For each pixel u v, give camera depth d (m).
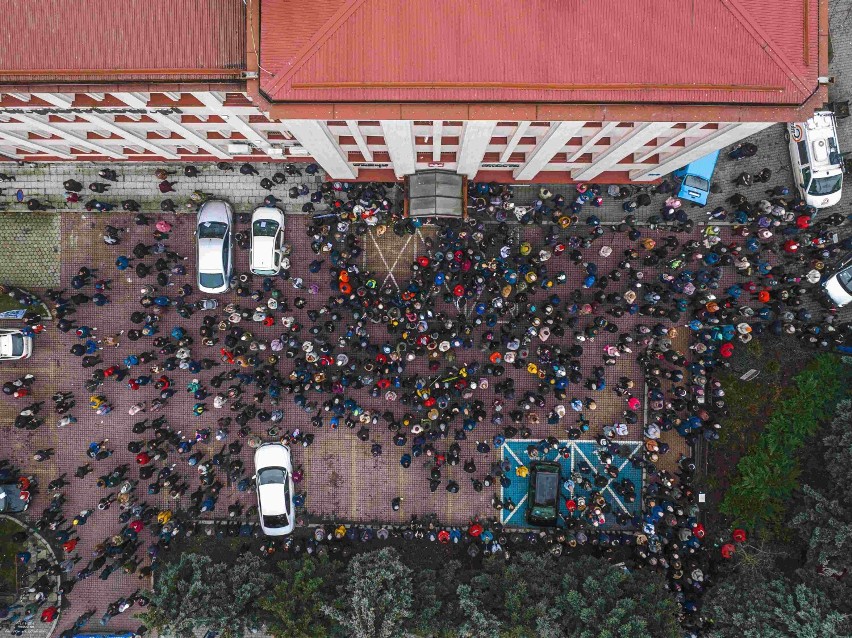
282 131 22.50
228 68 17.34
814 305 28.48
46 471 29.23
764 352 28.42
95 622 28.98
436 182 26.80
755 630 23.94
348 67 16.88
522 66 16.94
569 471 29.09
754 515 28.08
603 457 27.80
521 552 27.53
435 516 29.28
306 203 28.69
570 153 23.67
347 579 26.61
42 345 29.08
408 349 27.28
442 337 27.81
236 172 28.67
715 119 17.55
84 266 28.91
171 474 28.73
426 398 26.89
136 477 29.14
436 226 28.95
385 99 17.19
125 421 29.11
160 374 28.98
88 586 29.02
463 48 16.83
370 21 16.62
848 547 24.59
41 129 22.02
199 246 27.47
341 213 27.69
